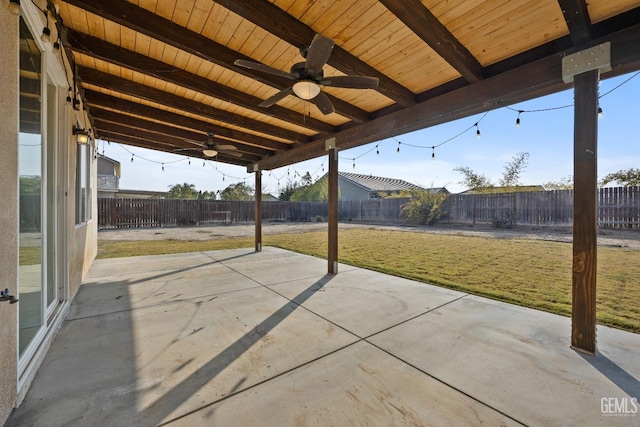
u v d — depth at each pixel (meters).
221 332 2.72
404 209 16.12
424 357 2.28
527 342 2.52
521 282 4.43
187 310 3.26
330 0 2.33
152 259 6.19
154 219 14.60
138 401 1.75
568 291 3.97
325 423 1.58
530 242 8.51
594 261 2.31
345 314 3.17
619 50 2.20
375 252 7.19
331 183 5.14
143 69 3.19
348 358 2.26
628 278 4.44
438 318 3.06
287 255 6.80
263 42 2.91
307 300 3.63
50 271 2.88
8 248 1.55
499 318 3.05
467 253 6.92
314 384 1.93
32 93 2.15
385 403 1.75
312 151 5.71
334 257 5.02
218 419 1.61
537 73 2.70
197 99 4.34
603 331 2.71
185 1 2.38
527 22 2.45
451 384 1.93
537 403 1.74
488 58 3.01
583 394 1.82
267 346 2.45
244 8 2.24
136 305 3.41
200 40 2.79
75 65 3.22
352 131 4.82
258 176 7.58
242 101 4.04
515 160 13.27
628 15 2.24
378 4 2.37
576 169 2.40
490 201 13.55
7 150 1.55
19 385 1.76
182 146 6.59
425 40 2.45
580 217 2.38
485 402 1.75
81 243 4.28
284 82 3.38
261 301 3.58
